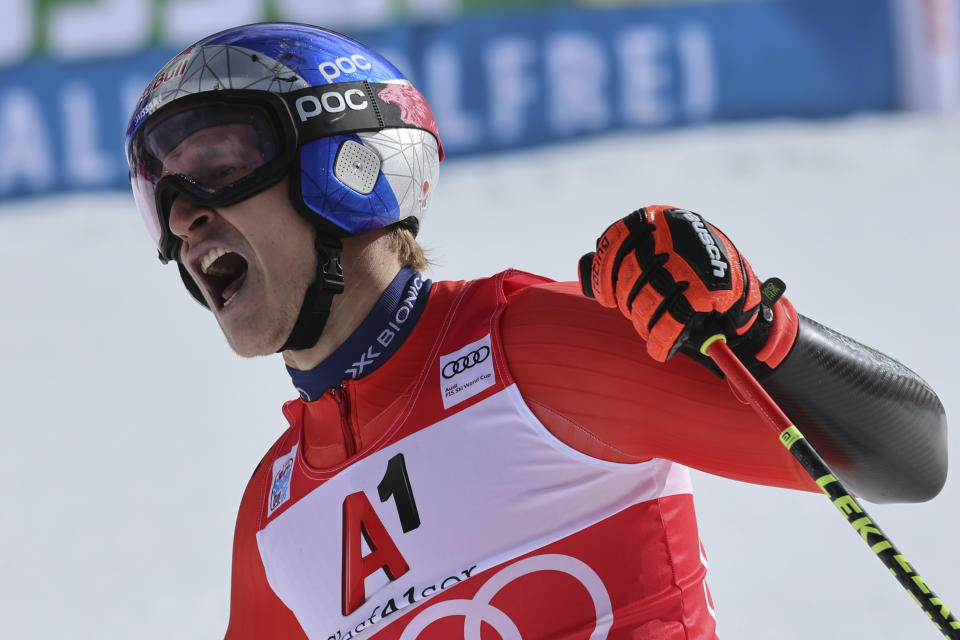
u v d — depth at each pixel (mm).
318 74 5871
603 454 5309
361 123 5891
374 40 36875
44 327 26828
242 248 5781
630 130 37812
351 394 5777
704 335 4754
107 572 14500
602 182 34156
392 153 5969
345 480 5672
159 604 13523
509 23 37062
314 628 5785
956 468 15320
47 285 30141
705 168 34688
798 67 38219
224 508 16297
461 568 5320
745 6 37812
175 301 28391
